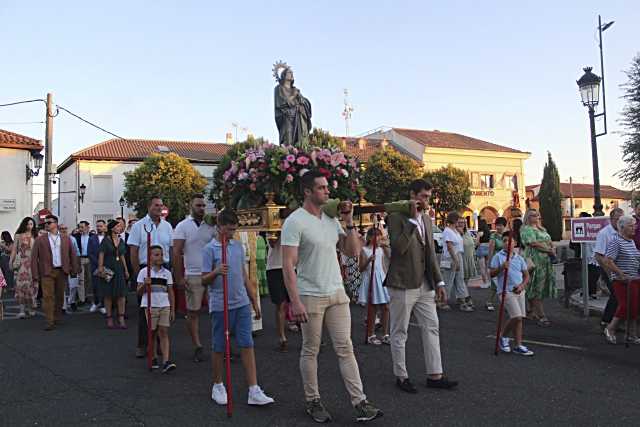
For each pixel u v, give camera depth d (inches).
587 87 562.6
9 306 487.8
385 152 1434.5
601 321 330.3
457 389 206.7
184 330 339.9
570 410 182.2
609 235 290.0
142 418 179.0
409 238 203.3
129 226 583.8
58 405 193.5
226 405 191.6
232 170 290.7
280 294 278.5
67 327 362.9
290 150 285.7
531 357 258.7
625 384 212.8
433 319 210.5
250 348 191.6
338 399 195.9
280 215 274.7
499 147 1980.8
